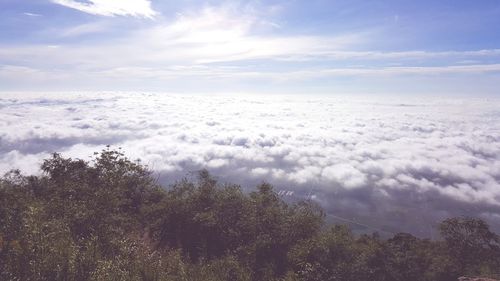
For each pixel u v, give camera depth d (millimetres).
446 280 16594
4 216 10211
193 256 15570
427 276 16312
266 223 16922
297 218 17125
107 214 13633
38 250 8398
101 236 11797
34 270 7805
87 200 14039
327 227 18047
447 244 20984
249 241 16328
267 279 13961
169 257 12625
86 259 8727
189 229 17422
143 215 17938
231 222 17516
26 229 9172
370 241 17875
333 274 14211
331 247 15367
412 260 16453
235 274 13391
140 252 11984
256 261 15375
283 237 16359
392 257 16031
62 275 8086
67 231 10414
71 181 16297
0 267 7730
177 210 17562
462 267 18172
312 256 14945
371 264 15469
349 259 15227
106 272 8508
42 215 10867
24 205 11062
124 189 17375
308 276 13789
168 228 17469
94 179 16891
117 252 11008
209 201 18375
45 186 17047
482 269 17594
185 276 10867
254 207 17781
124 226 14398
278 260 15672
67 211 12594
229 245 16594
